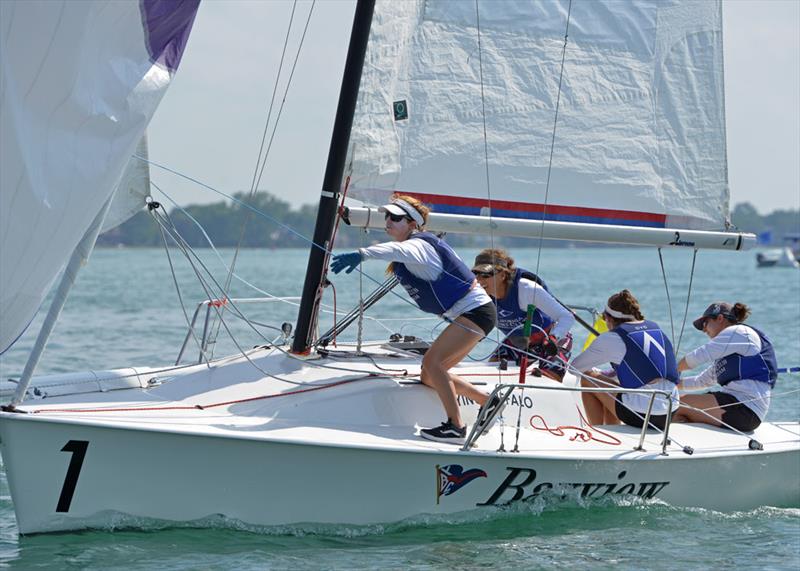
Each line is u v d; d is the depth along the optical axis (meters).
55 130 16.73
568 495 21.47
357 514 19.98
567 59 25.75
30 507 18.55
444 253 20.69
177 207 22.61
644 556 19.69
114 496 18.94
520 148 25.48
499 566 18.75
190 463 19.09
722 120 26.47
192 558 18.42
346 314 24.70
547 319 24.47
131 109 17.50
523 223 24.77
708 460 22.55
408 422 21.17
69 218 17.08
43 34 16.30
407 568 18.41
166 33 17.81
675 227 26.56
